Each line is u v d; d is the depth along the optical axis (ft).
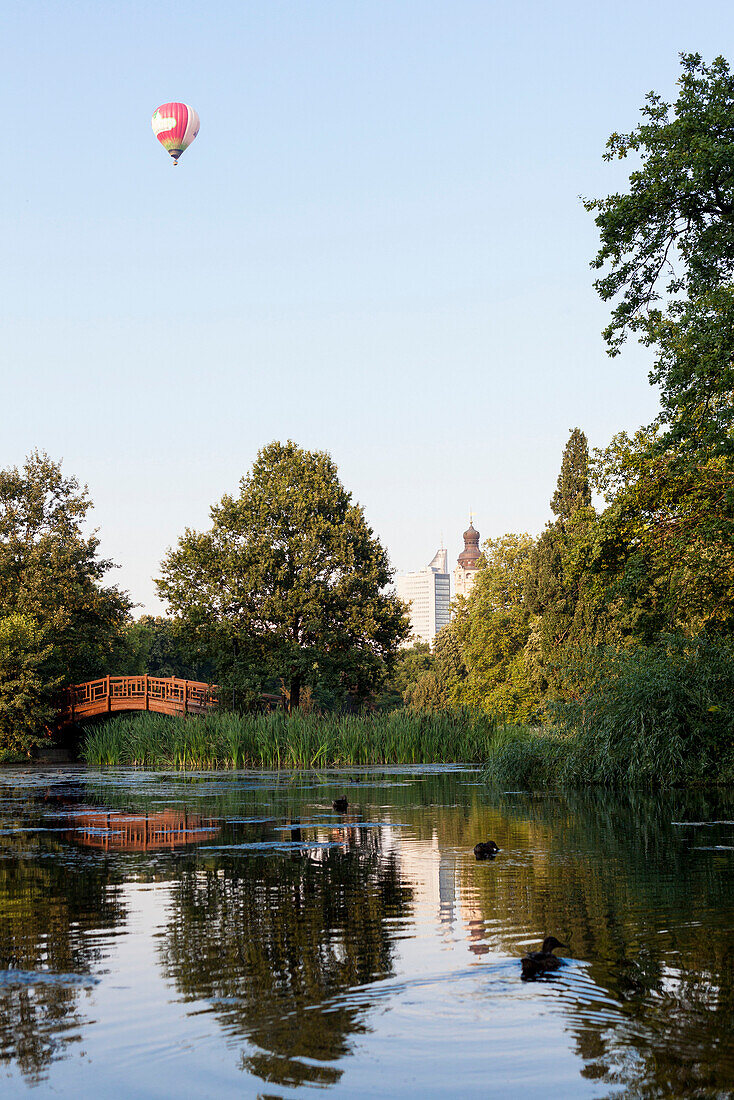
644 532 83.82
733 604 81.82
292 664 171.22
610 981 21.02
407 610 189.06
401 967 22.45
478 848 40.19
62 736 176.04
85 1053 17.47
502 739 119.75
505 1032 17.90
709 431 68.08
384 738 125.59
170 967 23.11
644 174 74.90
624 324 78.07
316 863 39.17
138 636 286.46
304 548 177.99
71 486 204.74
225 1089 15.72
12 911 30.40
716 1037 17.48
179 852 43.52
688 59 74.79
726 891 31.42
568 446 187.83
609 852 40.63
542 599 172.96
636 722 73.82
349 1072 16.28
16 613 184.75
